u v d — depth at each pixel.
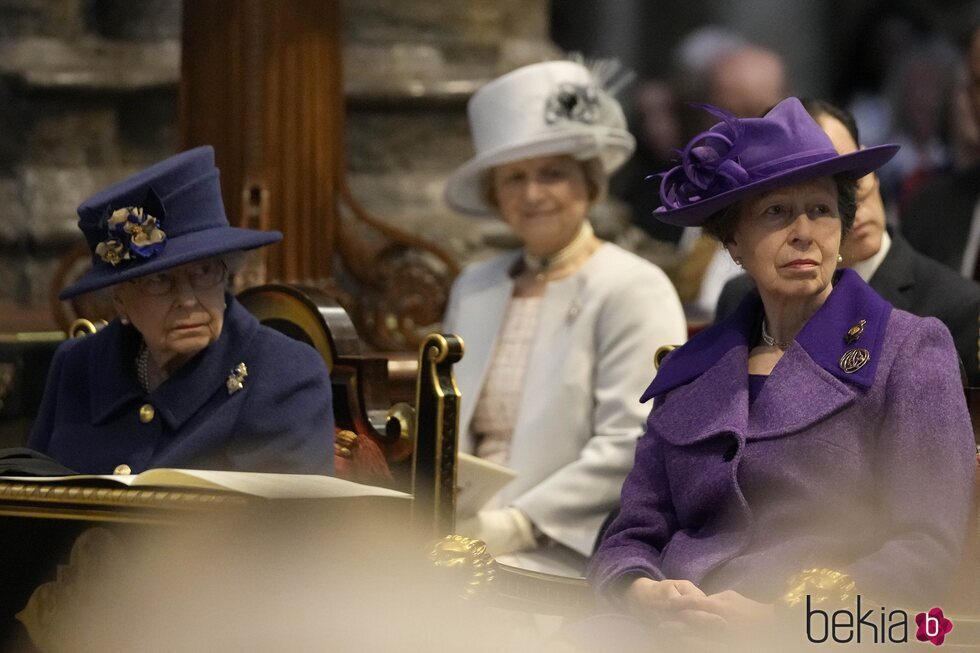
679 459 13.10
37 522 12.34
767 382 12.82
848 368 12.45
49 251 26.34
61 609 12.20
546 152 19.12
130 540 11.88
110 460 15.04
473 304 19.70
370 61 27.41
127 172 27.11
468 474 16.67
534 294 19.44
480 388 19.06
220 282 14.98
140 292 14.72
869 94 42.69
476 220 27.34
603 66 20.67
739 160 12.80
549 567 17.62
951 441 11.97
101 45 27.17
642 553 13.07
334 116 22.20
